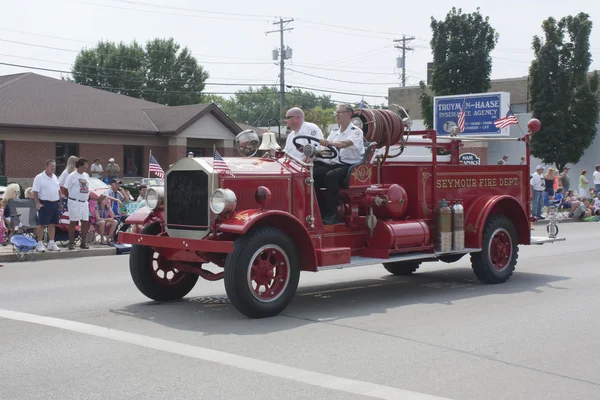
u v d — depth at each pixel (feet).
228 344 21.36
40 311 26.81
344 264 27.04
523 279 35.37
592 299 29.45
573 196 89.20
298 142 29.40
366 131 29.86
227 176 24.90
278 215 24.88
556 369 18.99
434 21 109.09
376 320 25.04
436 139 31.81
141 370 18.54
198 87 208.03
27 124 92.27
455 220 31.09
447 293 31.14
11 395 16.52
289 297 25.38
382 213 29.50
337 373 18.37
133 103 116.37
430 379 17.92
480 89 106.22
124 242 27.30
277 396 16.48
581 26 104.17
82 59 197.06
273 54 174.81
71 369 18.65
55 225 48.08
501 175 34.12
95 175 82.58
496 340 22.12
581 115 105.81
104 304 28.35
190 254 26.40
